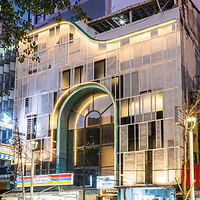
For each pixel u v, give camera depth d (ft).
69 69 131.75
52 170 125.59
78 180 124.06
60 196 123.85
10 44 55.26
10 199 132.05
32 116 136.67
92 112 128.26
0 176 148.77
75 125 131.13
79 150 127.54
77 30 133.28
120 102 117.29
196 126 106.93
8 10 49.34
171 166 101.55
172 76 108.58
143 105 112.16
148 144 107.76
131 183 108.06
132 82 116.16
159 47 113.29
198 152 106.32
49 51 139.23
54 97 133.08
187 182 93.76
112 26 139.44
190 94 111.24
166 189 100.68
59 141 127.75
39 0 48.52
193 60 120.67
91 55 127.54
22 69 145.38
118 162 112.37
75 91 128.67
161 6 125.70
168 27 113.70
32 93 139.64
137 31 118.42
